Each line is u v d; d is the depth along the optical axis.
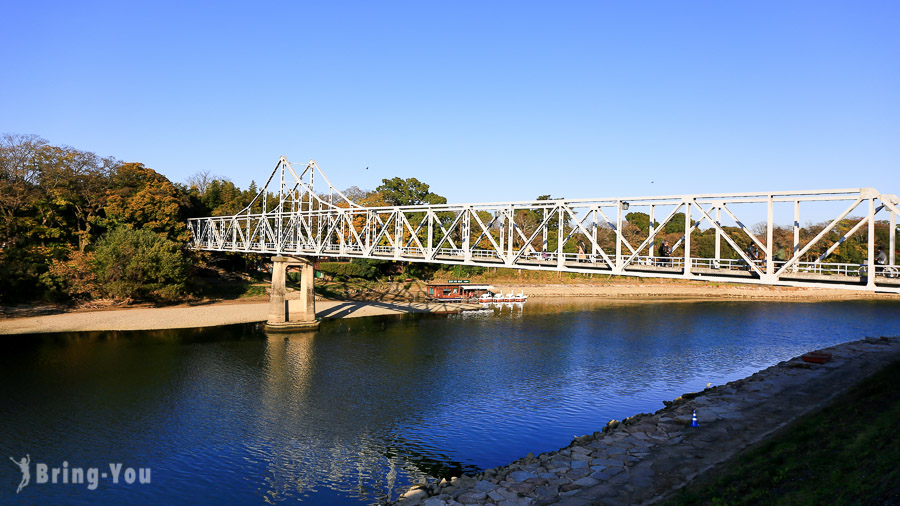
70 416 37.06
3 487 27.47
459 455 31.41
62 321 67.62
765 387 35.81
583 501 21.00
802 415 29.25
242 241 89.12
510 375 48.59
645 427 29.08
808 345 63.44
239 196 134.62
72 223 94.25
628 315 88.88
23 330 62.78
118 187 102.38
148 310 77.44
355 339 64.50
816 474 20.03
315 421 36.78
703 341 65.56
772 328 76.00
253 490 27.45
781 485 19.81
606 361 54.28
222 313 78.06
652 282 143.75
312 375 47.94
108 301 79.50
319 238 69.62
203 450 32.12
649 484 22.08
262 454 31.64
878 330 74.88
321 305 89.50
